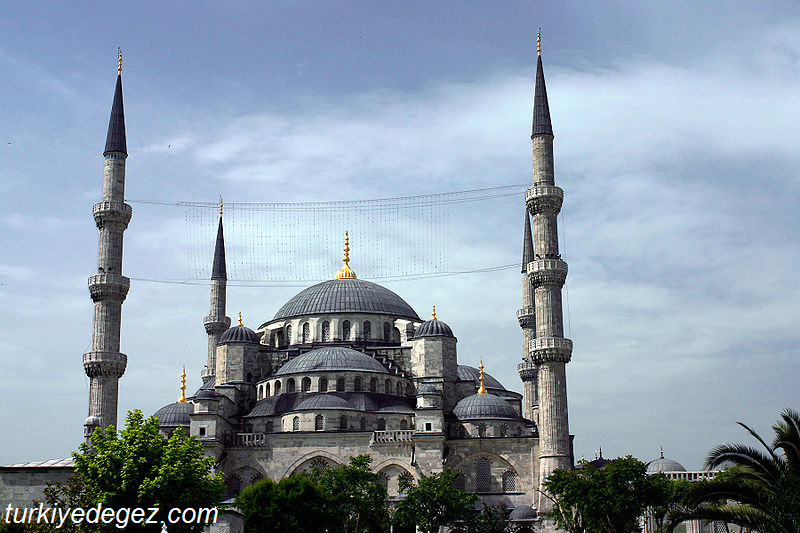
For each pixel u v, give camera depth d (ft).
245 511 342.85
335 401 445.37
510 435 451.53
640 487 334.03
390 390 472.03
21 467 273.33
